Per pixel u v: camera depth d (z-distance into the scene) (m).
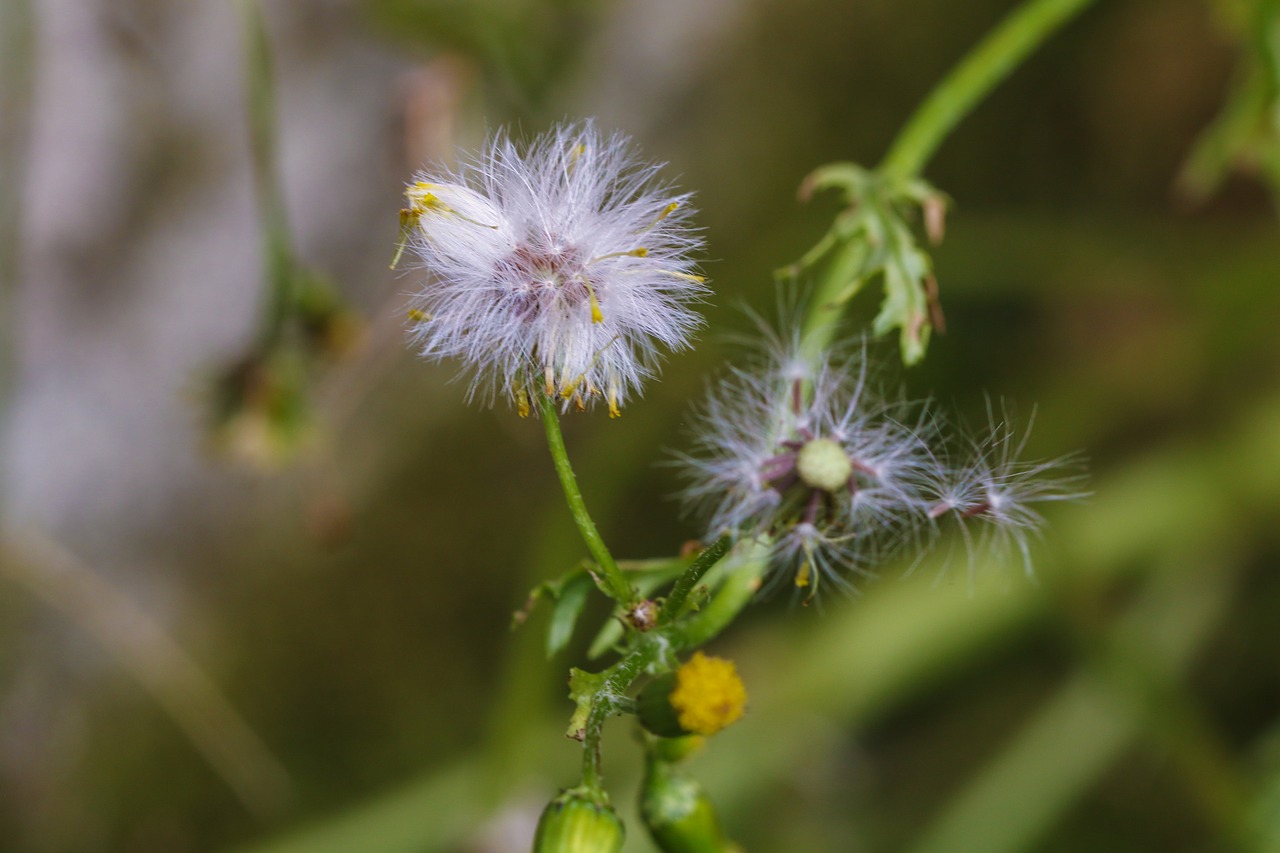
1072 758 0.32
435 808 0.32
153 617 0.34
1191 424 0.35
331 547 0.32
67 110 0.32
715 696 0.22
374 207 0.35
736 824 0.32
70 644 0.35
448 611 0.36
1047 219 0.37
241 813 0.34
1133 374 0.36
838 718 0.32
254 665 0.35
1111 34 0.39
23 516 0.32
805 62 0.38
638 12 0.37
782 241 0.34
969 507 0.22
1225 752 0.30
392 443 0.36
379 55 0.35
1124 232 0.36
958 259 0.36
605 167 0.22
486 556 0.36
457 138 0.28
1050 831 0.33
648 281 0.22
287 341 0.27
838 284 0.24
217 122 0.34
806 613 0.33
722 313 0.34
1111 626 0.31
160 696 0.30
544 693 0.30
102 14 0.32
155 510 0.34
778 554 0.22
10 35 0.28
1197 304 0.35
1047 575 0.32
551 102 0.32
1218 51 0.38
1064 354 0.36
